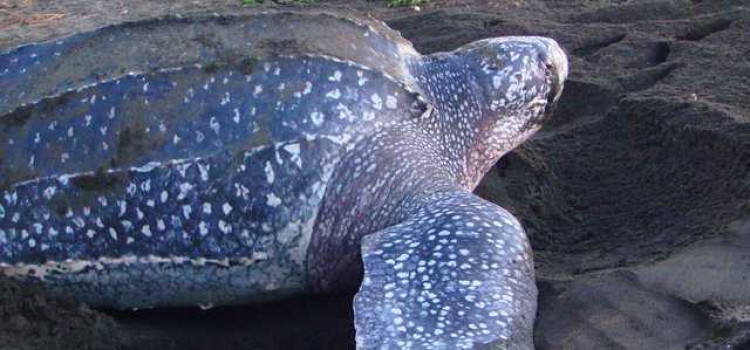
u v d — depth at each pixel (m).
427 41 4.88
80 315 3.20
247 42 3.25
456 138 3.47
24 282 3.27
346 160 3.17
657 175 3.71
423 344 2.84
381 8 5.61
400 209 3.19
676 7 4.93
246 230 3.15
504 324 2.87
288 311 3.32
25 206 3.21
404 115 3.29
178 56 3.23
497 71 3.51
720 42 4.42
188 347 3.18
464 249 2.98
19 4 5.97
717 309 2.93
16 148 3.23
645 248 3.32
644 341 2.91
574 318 3.01
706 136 3.64
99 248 3.20
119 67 3.23
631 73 4.33
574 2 5.31
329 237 3.18
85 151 3.18
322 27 3.30
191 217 3.15
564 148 4.03
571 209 3.74
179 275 3.20
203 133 3.15
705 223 3.32
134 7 5.81
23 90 3.29
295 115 3.15
